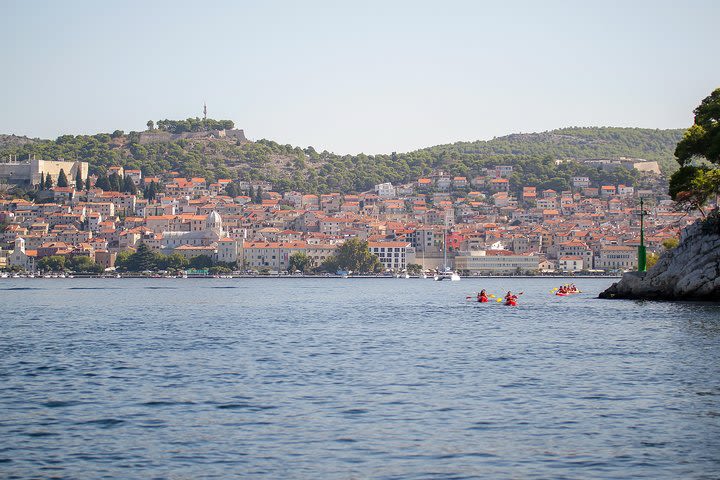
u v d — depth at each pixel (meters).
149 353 119.50
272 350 122.50
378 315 196.25
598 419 72.75
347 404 79.81
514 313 193.25
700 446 64.25
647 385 87.94
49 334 151.12
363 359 111.31
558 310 196.38
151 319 188.88
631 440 66.06
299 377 96.00
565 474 58.12
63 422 73.06
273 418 74.06
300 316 195.75
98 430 70.12
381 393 85.38
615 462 60.59
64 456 62.72
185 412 76.69
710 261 190.50
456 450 63.72
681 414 74.31
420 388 88.06
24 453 63.53
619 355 110.50
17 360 112.44
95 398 83.69
